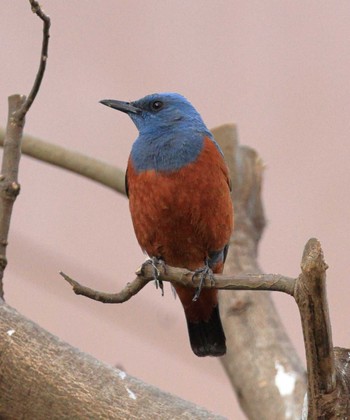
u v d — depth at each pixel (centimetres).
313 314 637
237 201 1220
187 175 1026
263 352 1054
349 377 669
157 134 1072
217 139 1246
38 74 886
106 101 1174
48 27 861
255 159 1248
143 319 1270
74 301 1280
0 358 740
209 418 693
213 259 1077
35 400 728
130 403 710
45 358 737
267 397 1011
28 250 1302
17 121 913
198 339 1082
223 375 1373
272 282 671
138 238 1082
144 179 1039
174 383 1375
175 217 1034
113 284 1313
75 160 1234
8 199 891
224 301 1111
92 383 723
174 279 786
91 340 1380
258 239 1218
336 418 661
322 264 623
